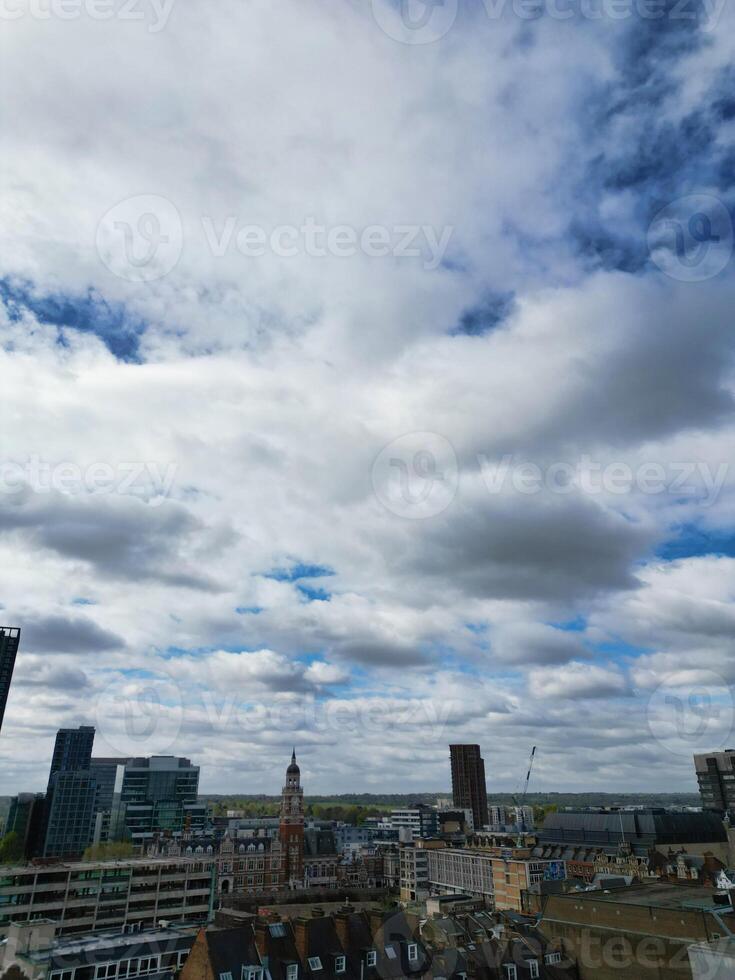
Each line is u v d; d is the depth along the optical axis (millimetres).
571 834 183000
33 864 83125
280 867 178250
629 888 64312
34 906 76062
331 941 54500
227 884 169750
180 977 51375
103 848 181375
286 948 52781
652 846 156375
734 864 139500
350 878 186000
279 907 122688
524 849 157125
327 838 197125
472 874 150375
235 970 49562
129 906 81875
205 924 58781
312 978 51250
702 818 168375
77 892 79250
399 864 175375
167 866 86438
